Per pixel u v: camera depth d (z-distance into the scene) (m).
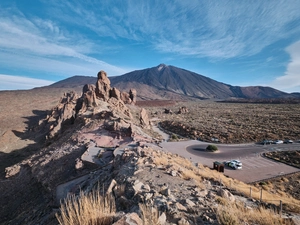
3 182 31.17
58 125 65.19
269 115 88.50
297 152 34.38
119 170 11.66
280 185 23.84
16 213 20.33
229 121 75.81
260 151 37.59
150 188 7.82
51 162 28.75
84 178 17.19
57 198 15.69
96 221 3.73
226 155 34.97
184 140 47.16
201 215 5.12
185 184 8.91
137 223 3.53
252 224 4.92
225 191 7.67
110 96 71.25
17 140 73.12
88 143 31.30
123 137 34.62
